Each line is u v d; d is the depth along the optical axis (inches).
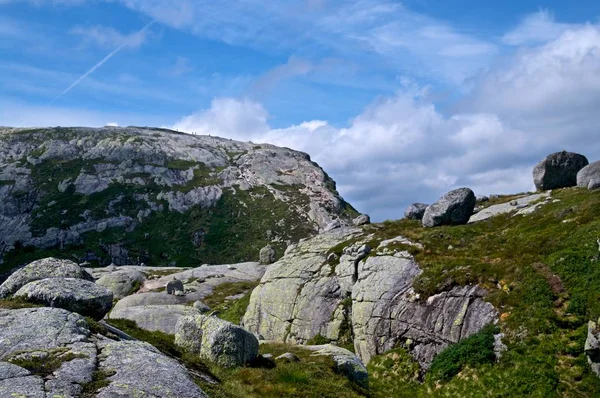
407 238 1963.6
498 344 1338.6
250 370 950.4
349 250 2021.4
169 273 4158.5
